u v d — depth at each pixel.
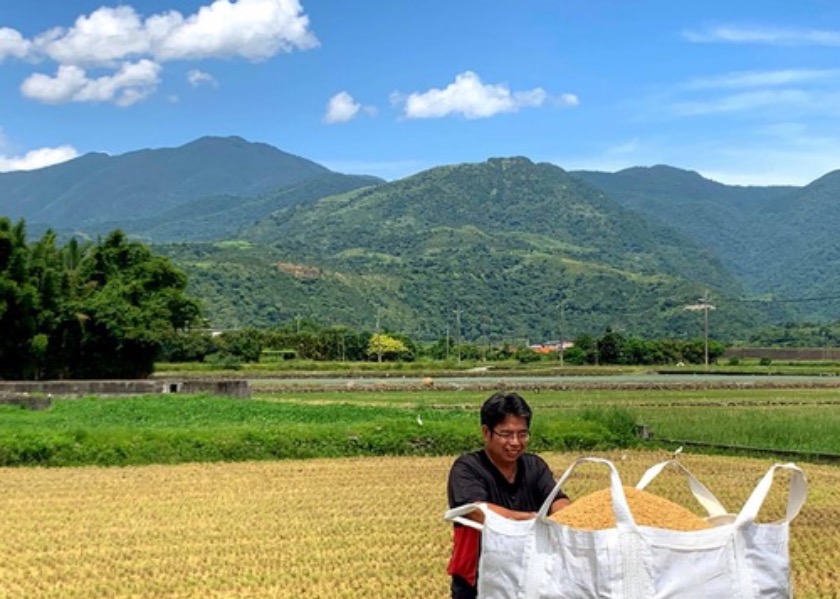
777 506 20.31
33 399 43.81
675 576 5.31
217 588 13.15
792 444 32.31
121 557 15.20
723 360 121.88
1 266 59.09
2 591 12.90
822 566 14.43
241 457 29.58
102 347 62.16
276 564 14.66
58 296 61.06
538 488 6.68
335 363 101.94
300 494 22.28
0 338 58.78
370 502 21.08
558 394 57.34
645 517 5.86
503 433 6.52
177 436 29.62
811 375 87.38
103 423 36.59
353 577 13.75
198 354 98.50
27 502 21.05
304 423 36.16
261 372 86.94
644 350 113.06
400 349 117.75
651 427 35.56
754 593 5.38
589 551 5.36
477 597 5.88
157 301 63.75
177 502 21.06
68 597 12.62
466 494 6.43
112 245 65.94
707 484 23.84
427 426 31.86
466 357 126.81
